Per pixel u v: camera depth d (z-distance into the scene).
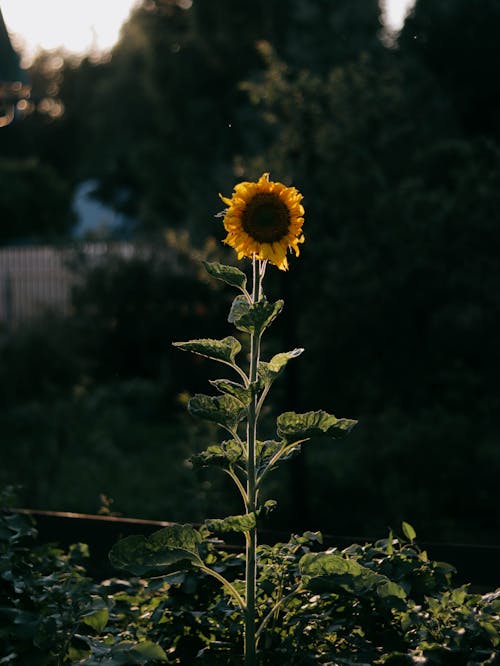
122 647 3.07
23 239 26.20
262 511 2.97
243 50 15.43
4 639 3.49
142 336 13.28
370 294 8.15
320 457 9.21
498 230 7.93
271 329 9.16
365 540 4.20
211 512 7.80
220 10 14.62
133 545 3.01
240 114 14.17
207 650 3.28
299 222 2.91
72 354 13.58
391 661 3.04
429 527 7.79
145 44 17.81
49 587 3.78
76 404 11.31
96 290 13.39
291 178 8.20
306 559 3.04
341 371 8.54
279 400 9.20
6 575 3.62
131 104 27.06
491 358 8.33
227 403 3.06
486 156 8.48
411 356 8.38
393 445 8.38
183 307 13.05
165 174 17.92
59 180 27.97
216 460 3.02
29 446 9.95
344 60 11.67
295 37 12.55
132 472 9.56
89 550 4.78
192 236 9.38
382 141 8.45
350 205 8.12
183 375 13.25
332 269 8.19
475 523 8.04
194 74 16.56
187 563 3.03
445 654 3.03
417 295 8.10
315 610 3.38
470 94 10.92
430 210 7.95
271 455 3.12
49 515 4.85
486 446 8.59
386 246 8.16
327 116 8.60
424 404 8.75
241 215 2.89
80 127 40.47
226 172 8.97
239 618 3.38
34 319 14.52
